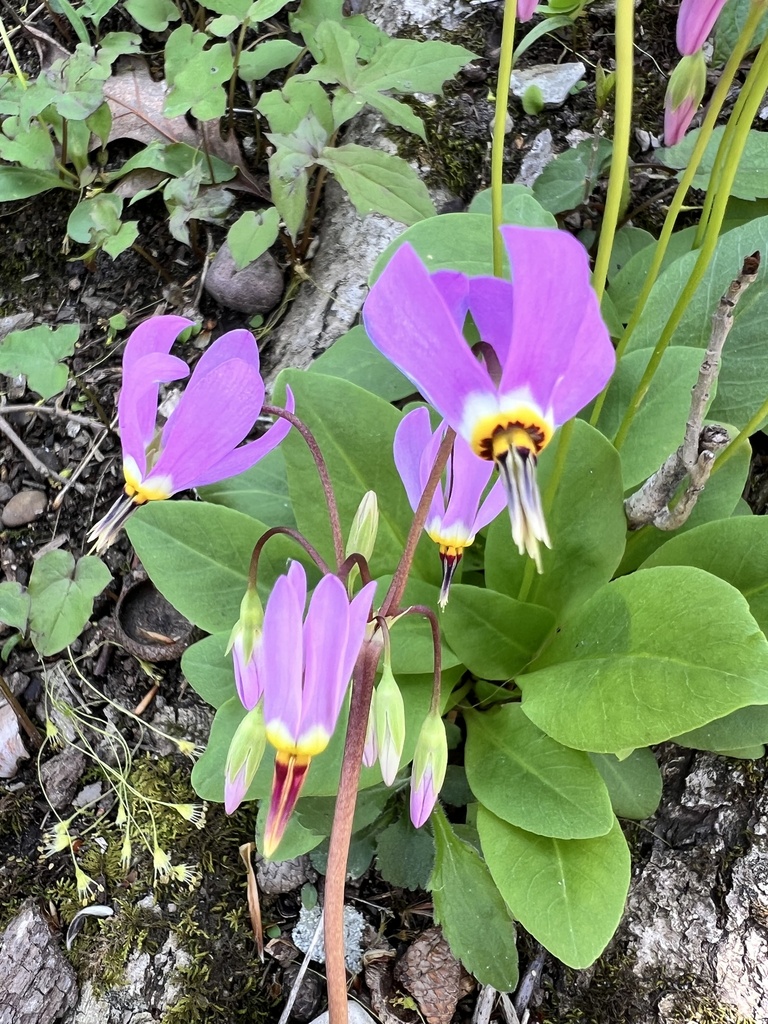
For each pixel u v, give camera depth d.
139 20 0.22
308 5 0.22
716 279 0.15
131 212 0.22
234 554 0.15
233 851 0.17
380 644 0.10
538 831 0.12
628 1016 0.16
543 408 0.07
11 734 0.18
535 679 0.13
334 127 0.19
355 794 0.10
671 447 0.14
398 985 0.16
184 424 0.09
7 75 0.22
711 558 0.13
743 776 0.16
